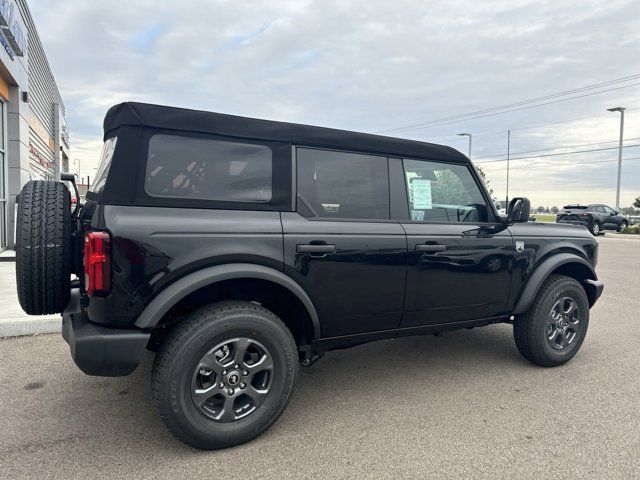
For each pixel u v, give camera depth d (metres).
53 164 23.61
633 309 6.66
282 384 2.91
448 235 3.62
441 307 3.65
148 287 2.57
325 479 2.51
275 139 3.05
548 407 3.42
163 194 2.68
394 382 3.88
